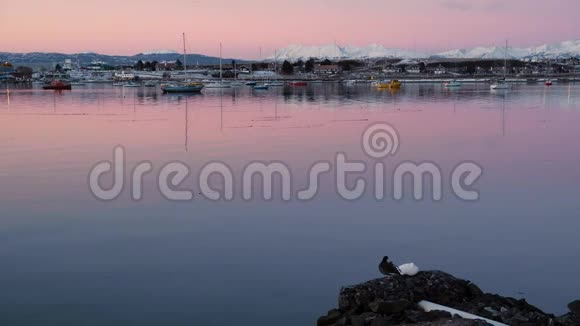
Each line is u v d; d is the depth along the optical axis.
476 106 79.00
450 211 20.94
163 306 12.83
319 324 10.63
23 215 20.34
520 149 37.09
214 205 21.86
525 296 13.34
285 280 14.33
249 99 101.31
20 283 14.16
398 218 20.03
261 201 22.42
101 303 13.02
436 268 15.16
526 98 97.56
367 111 71.56
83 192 24.06
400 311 10.07
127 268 15.16
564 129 49.50
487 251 16.48
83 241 17.45
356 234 18.09
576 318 10.02
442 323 8.94
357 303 10.54
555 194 23.45
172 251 16.50
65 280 14.34
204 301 13.14
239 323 12.02
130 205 21.83
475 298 10.88
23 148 38.03
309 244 17.16
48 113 69.25
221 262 15.63
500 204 21.95
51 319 12.20
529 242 17.30
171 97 109.62
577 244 17.06
